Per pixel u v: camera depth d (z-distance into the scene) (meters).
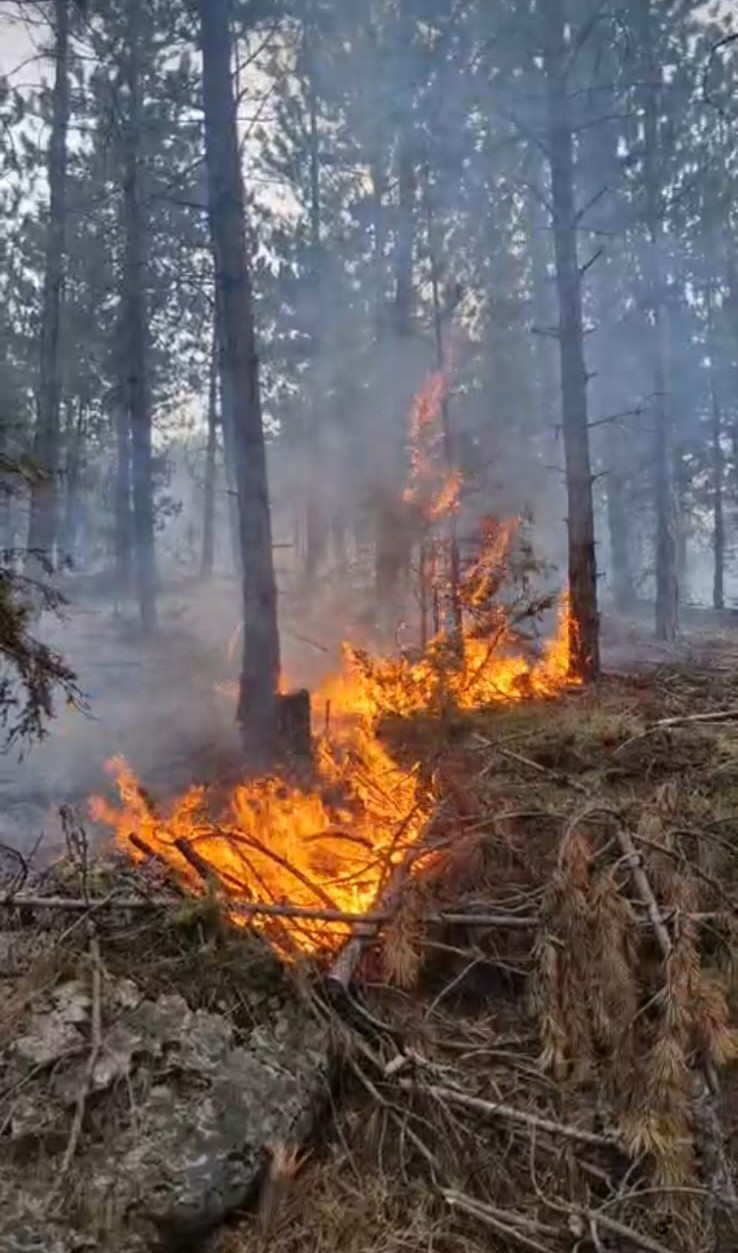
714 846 3.10
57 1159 2.09
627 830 3.08
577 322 7.34
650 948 2.79
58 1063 2.26
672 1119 2.33
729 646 10.47
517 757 3.84
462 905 3.02
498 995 2.92
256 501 6.40
